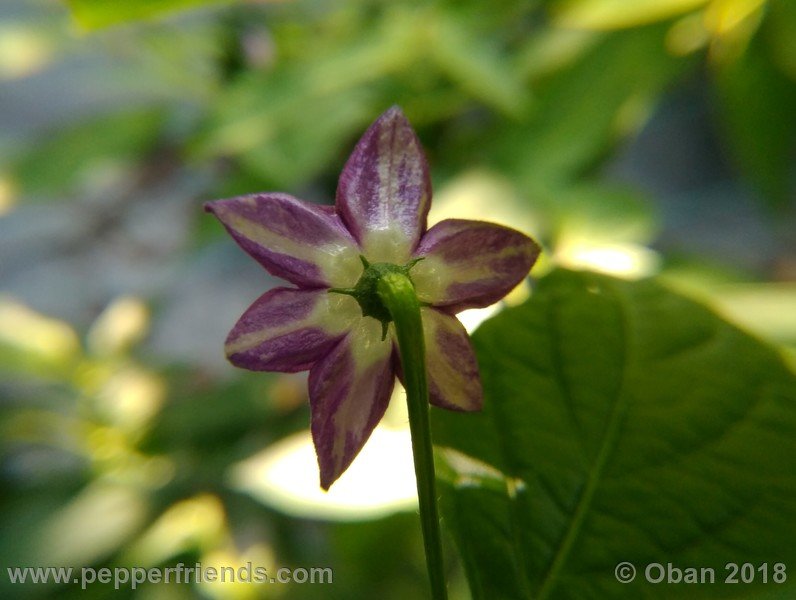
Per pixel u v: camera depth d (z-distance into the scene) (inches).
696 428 3.0
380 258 2.7
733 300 5.2
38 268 12.1
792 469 2.9
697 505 3.0
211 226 7.3
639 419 3.0
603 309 3.1
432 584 2.5
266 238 2.6
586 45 6.4
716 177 16.3
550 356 3.1
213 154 6.8
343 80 6.0
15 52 7.9
